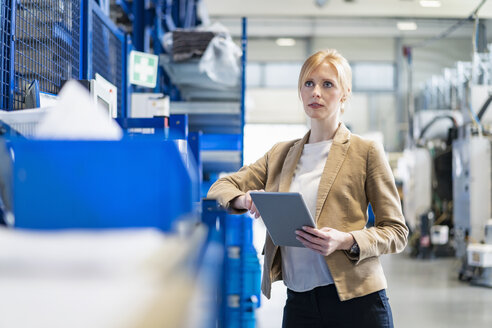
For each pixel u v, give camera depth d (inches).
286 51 657.0
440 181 408.8
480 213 317.4
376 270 52.3
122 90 151.5
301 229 48.2
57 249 14.8
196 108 182.2
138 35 193.6
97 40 123.0
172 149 21.1
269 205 47.8
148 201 20.6
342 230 52.4
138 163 20.7
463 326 171.2
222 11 540.1
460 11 523.5
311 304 54.2
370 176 53.4
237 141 169.6
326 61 55.7
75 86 25.9
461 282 262.2
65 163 20.7
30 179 20.7
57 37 96.0
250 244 158.9
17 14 81.6
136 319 12.3
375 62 650.8
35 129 49.0
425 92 538.9
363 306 51.5
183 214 23.7
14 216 20.8
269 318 171.9
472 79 321.7
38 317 12.3
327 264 50.8
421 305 204.7
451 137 402.9
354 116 651.5
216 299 27.4
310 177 56.1
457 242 342.3
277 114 658.2
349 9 526.9
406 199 440.8
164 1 236.7
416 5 507.5
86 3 110.8
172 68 194.2
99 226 20.6
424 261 354.6
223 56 184.5
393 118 647.1
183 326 13.8
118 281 14.2
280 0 506.3
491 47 349.7
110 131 25.8
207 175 219.1
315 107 55.7
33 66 86.5
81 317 12.2
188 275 17.4
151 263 14.8
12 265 14.4
